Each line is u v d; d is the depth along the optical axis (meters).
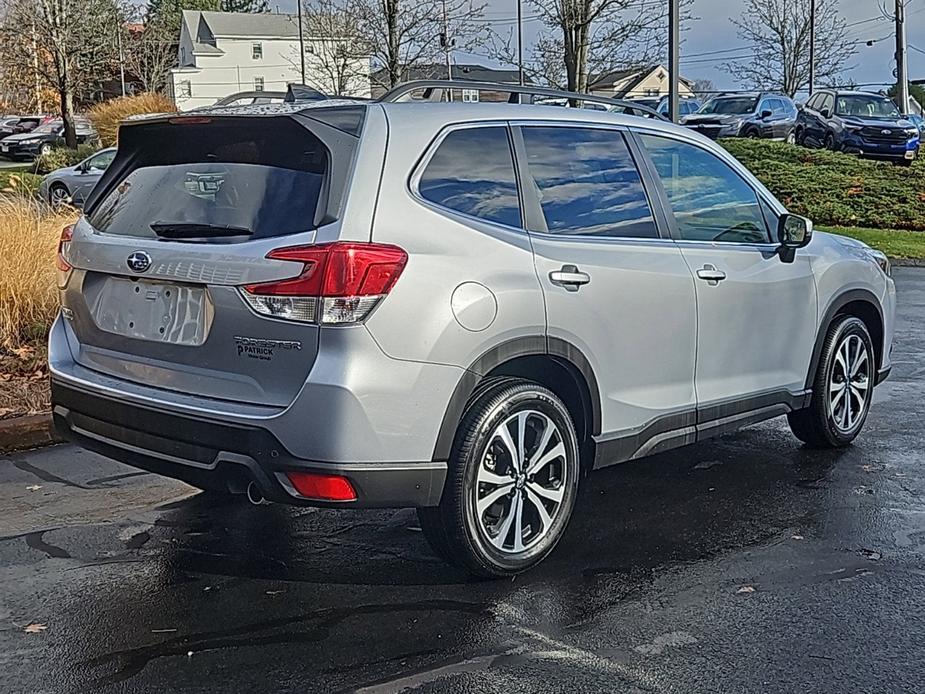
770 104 29.20
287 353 3.88
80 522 5.20
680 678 3.61
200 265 4.07
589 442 4.77
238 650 3.80
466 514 4.23
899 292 13.28
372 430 3.87
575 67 16.56
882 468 6.13
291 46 69.56
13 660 3.71
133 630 3.97
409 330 3.93
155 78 48.00
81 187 19.92
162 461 4.25
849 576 4.52
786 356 5.89
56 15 32.28
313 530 5.10
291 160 4.13
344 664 3.69
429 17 20.62
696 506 5.46
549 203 4.65
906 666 3.71
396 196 4.05
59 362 4.74
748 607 4.20
